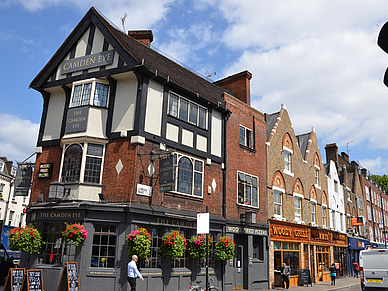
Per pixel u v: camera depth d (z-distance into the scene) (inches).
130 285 464.1
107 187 547.2
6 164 1483.8
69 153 566.3
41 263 530.3
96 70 600.4
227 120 758.5
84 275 491.2
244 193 758.5
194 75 767.7
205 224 473.4
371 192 1898.4
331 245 1164.5
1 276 605.9
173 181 529.0
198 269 612.7
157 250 558.9
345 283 1000.2
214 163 701.3
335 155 1503.4
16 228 527.8
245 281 725.9
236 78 919.7
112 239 520.1
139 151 550.3
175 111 635.5
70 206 516.4
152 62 643.5
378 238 1891.0
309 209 1047.6
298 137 1225.4
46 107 642.8
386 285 537.0
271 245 816.3
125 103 579.2
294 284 884.0
